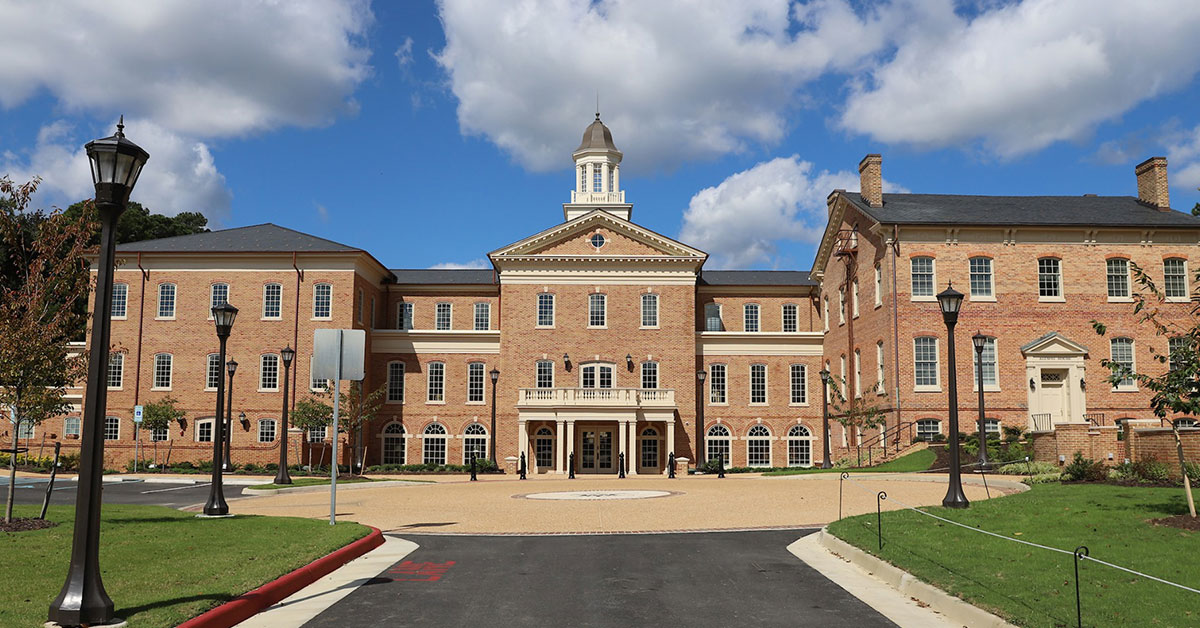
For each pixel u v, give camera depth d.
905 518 18.25
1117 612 9.80
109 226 9.90
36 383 16.81
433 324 57.09
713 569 14.22
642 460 52.19
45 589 10.95
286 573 12.67
